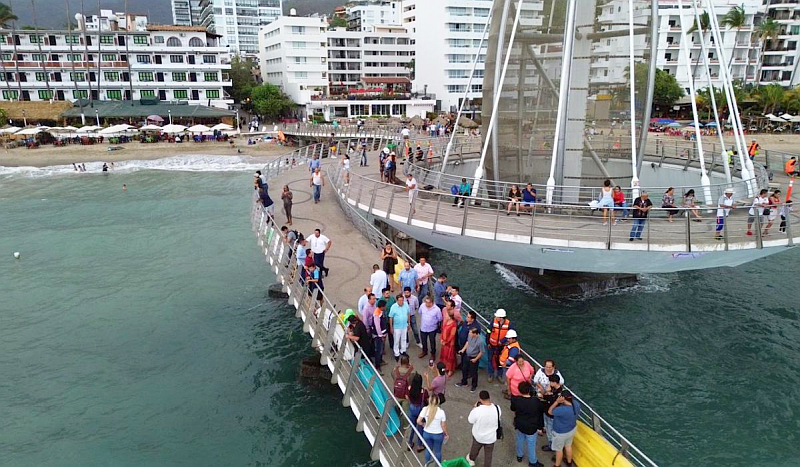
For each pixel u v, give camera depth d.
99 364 22.05
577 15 26.98
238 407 19.20
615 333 23.83
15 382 20.84
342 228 25.00
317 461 16.58
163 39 94.44
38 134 76.50
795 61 94.19
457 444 11.25
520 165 29.12
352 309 16.30
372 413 11.75
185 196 51.59
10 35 89.00
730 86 27.95
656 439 17.42
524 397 10.55
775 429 17.81
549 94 27.89
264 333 24.44
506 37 28.36
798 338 23.38
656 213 27.09
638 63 28.14
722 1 92.06
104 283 30.38
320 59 113.75
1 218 43.72
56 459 16.78
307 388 20.27
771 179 34.97
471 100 109.25
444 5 103.94
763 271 30.81
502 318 13.37
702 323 24.73
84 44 88.19
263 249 21.36
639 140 28.81
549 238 20.61
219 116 86.88
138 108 85.38
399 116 104.19
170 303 27.67
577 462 10.84
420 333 14.53
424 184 33.41
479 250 23.42
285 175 38.88
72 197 51.12
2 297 28.56
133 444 17.42
